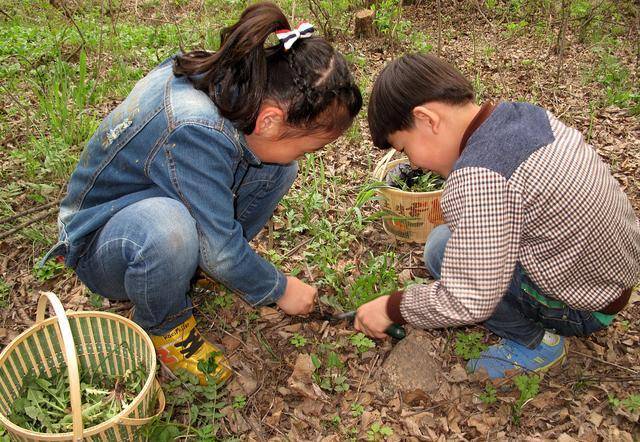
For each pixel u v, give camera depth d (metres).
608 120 4.01
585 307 1.83
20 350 1.90
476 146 1.59
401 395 2.12
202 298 2.50
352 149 3.63
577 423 1.99
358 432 2.00
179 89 1.76
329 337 2.34
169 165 1.77
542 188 1.58
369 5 6.08
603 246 1.70
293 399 2.12
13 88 4.15
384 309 1.87
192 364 2.10
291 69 1.63
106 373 2.07
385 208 2.80
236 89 1.63
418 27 6.13
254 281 1.98
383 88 1.71
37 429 1.85
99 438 1.65
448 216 1.63
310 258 2.72
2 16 5.98
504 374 2.15
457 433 1.99
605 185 1.71
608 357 2.23
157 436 1.79
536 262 1.76
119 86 4.29
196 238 1.85
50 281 2.63
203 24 5.79
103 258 1.91
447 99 1.65
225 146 1.74
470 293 1.61
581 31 5.67
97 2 6.78
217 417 1.98
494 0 6.42
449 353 2.26
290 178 2.38
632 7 6.20
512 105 1.70
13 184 3.05
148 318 2.00
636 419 1.97
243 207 2.36
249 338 2.34
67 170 3.24
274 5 1.63
